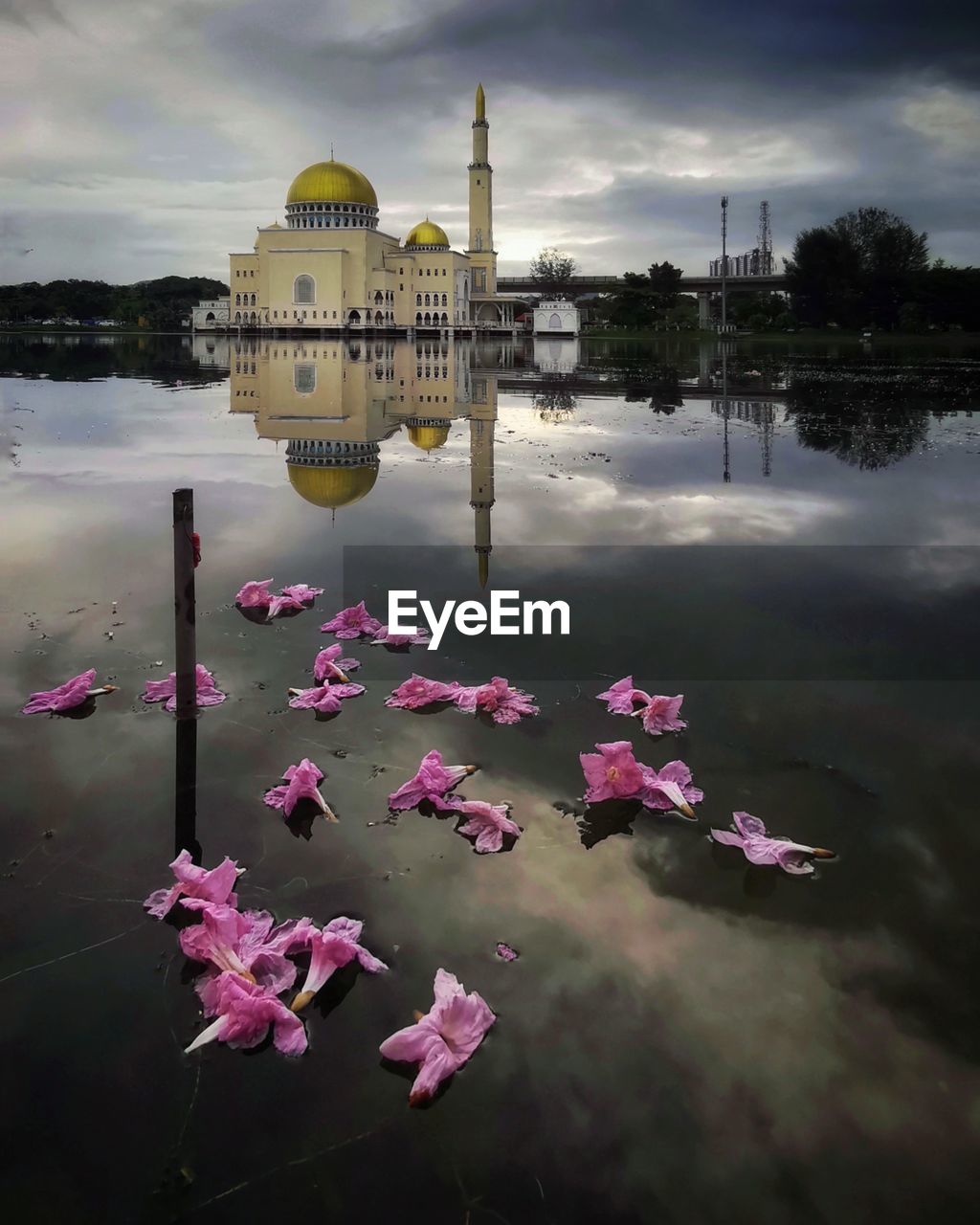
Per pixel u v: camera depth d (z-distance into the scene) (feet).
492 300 345.72
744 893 14.48
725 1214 9.39
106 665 23.16
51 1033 11.67
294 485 47.26
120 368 136.56
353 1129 10.31
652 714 19.85
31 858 15.23
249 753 18.97
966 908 14.05
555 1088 10.84
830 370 143.33
